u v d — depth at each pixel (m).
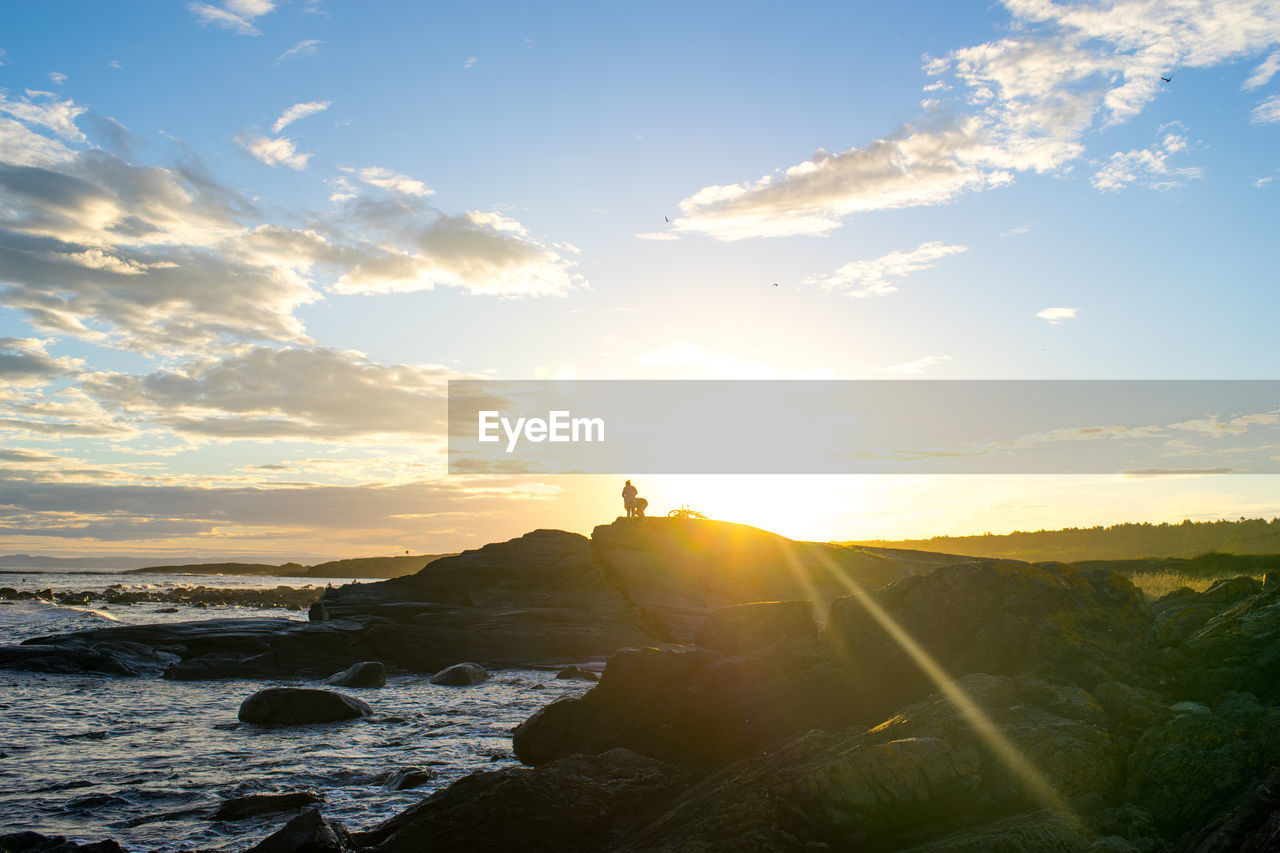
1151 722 8.20
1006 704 8.76
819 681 11.17
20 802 12.88
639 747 11.80
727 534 43.94
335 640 31.59
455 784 10.39
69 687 25.75
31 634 42.91
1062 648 9.77
